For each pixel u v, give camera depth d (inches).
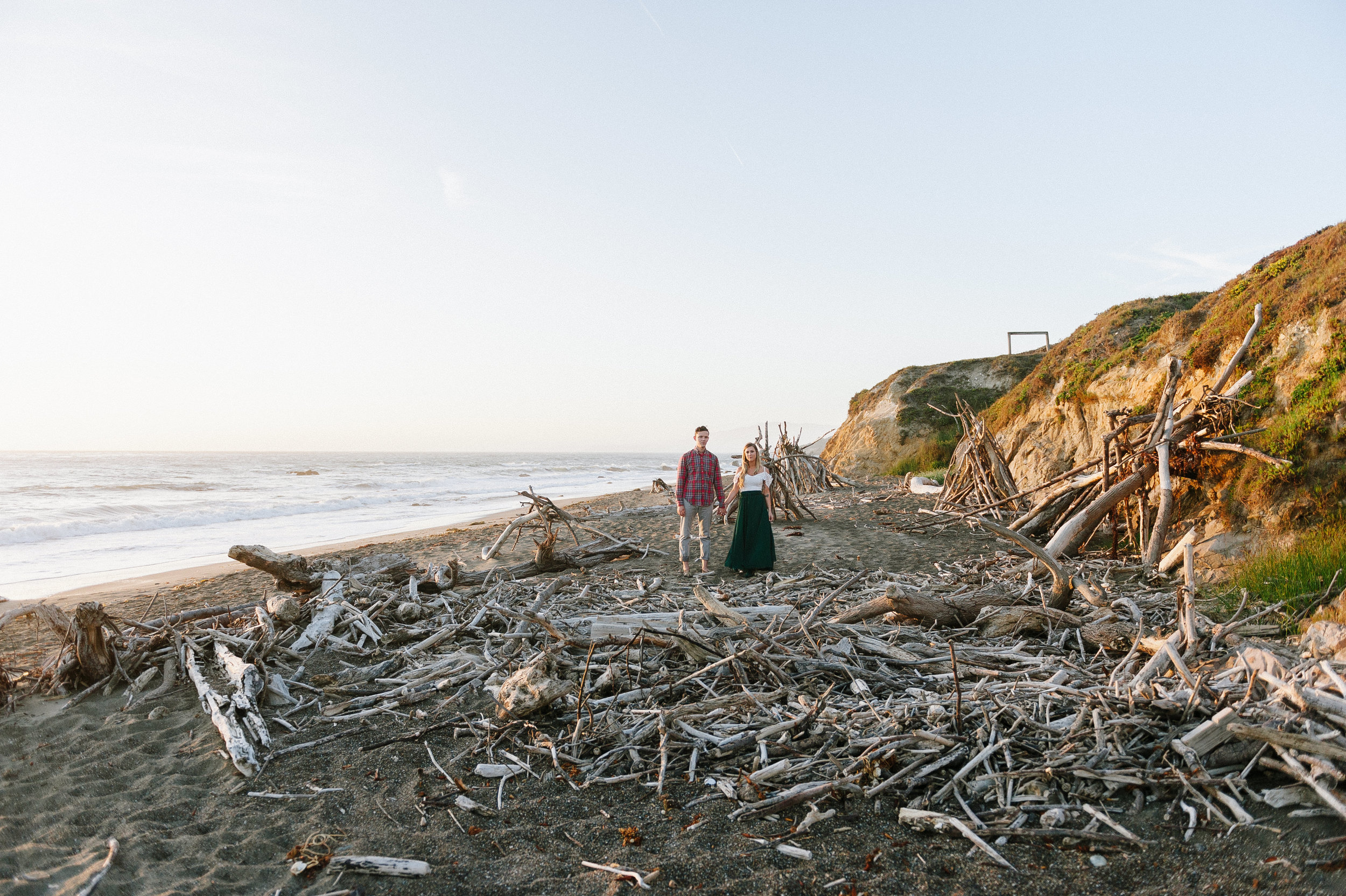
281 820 133.6
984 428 516.1
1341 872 101.1
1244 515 310.0
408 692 196.9
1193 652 170.9
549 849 122.0
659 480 950.4
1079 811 123.5
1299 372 327.3
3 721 183.2
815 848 118.1
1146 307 664.4
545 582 334.0
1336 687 135.2
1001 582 284.7
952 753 137.7
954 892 105.5
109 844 124.3
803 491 742.5
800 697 170.1
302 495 1234.0
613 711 169.8
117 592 385.4
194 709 189.8
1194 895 100.9
